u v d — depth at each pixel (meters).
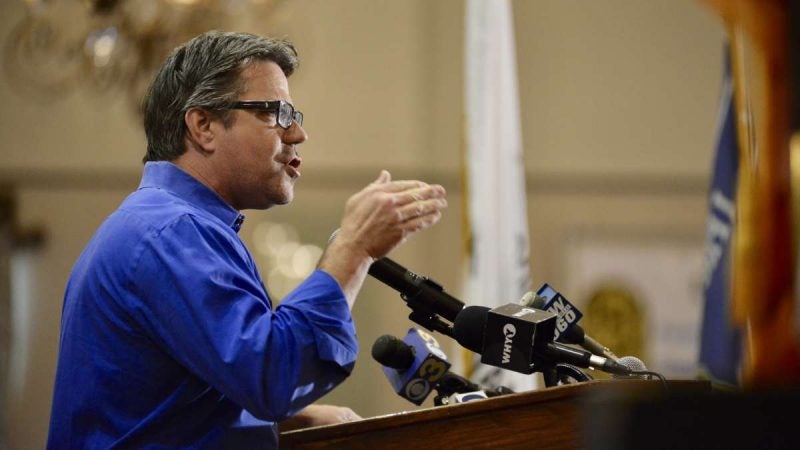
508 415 5.36
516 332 5.99
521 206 11.37
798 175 11.12
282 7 27.02
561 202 27.91
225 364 5.79
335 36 28.31
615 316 27.33
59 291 27.89
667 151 27.80
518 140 11.47
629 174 27.81
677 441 2.60
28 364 27.69
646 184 27.78
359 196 6.45
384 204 6.34
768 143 11.48
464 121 11.52
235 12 21.94
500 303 11.16
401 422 5.40
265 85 6.81
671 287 27.30
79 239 27.98
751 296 11.37
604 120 27.94
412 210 6.38
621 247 27.58
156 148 6.96
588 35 27.98
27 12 25.05
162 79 6.96
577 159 27.92
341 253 6.25
